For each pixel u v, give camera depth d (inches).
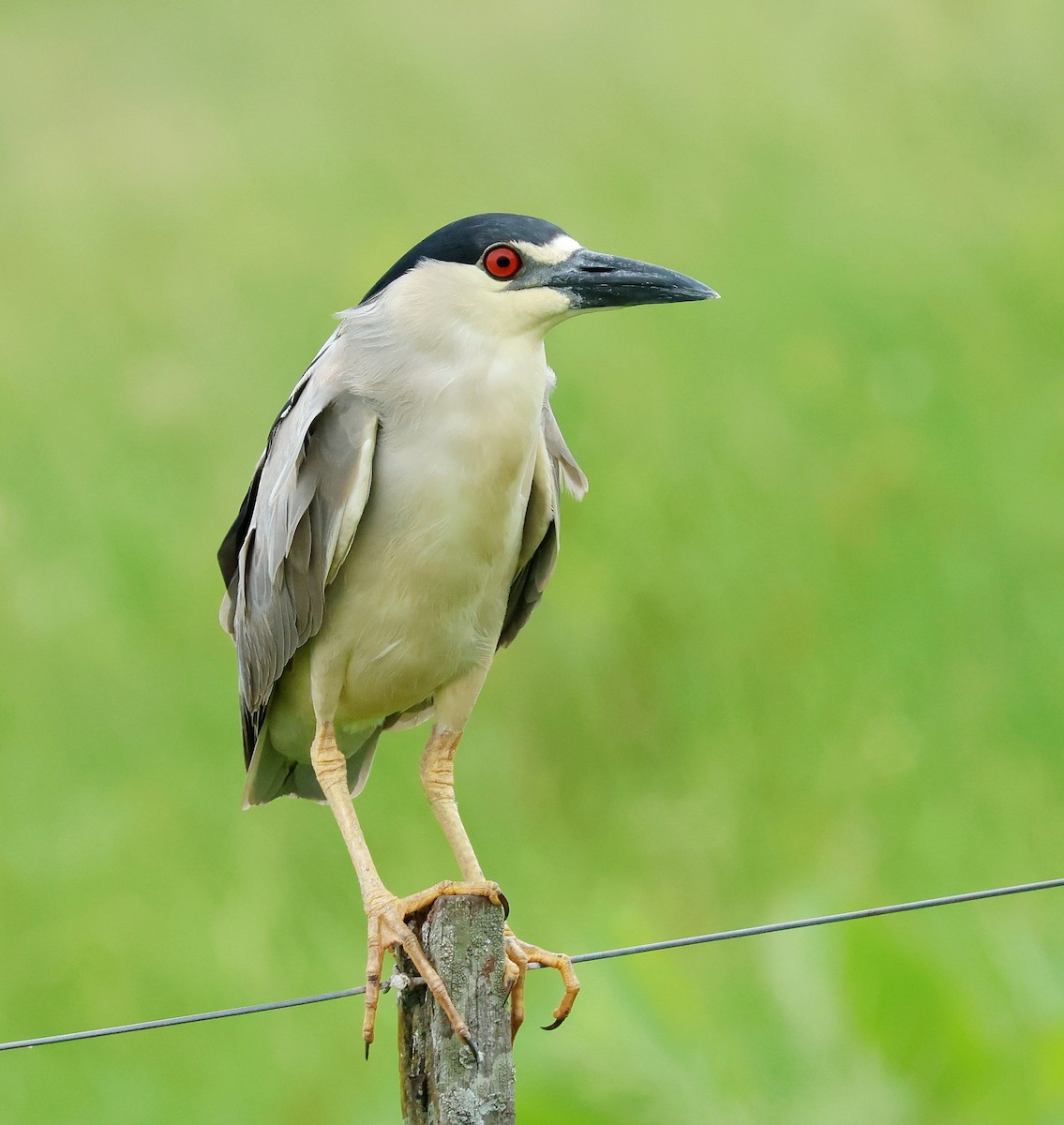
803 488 499.2
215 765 445.7
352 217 681.0
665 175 655.1
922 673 446.3
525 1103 314.0
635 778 434.3
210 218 700.0
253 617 292.4
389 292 278.2
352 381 273.1
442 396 270.7
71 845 421.1
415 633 282.2
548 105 729.6
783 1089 320.5
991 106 663.8
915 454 504.1
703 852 410.0
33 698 466.3
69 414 566.6
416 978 231.3
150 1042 380.5
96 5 957.8
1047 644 447.2
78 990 388.5
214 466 544.7
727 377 540.7
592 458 511.2
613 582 470.6
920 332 552.1
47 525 525.7
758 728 440.8
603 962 332.5
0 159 780.6
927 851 403.9
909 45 703.7
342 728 305.3
